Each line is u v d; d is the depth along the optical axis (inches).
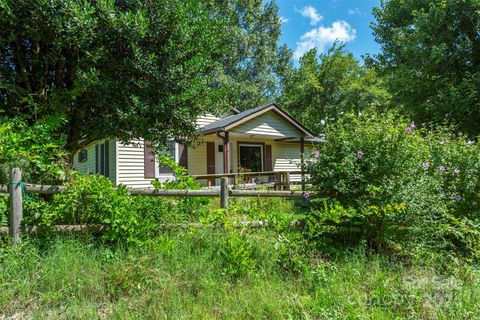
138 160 401.1
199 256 130.5
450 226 164.1
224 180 168.9
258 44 1063.6
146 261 120.4
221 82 702.5
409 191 149.8
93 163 509.0
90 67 174.9
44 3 151.8
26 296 103.5
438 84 497.4
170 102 185.6
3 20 153.9
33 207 135.9
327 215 147.3
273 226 148.1
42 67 188.1
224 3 913.5
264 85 1071.6
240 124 444.1
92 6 174.2
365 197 156.8
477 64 474.0
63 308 98.3
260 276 120.9
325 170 166.1
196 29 198.1
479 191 183.9
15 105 190.2
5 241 127.3
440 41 474.6
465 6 452.4
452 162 188.4
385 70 646.5
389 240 156.6
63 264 115.0
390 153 156.5
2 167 133.2
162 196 159.9
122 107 180.9
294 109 975.6
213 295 108.1
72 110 196.7
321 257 145.0
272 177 534.6
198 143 239.8
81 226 137.9
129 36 168.9
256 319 94.3
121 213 135.9
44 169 144.9
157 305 100.6
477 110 447.5
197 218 179.8
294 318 96.3
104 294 107.1
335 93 927.0
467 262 146.4
